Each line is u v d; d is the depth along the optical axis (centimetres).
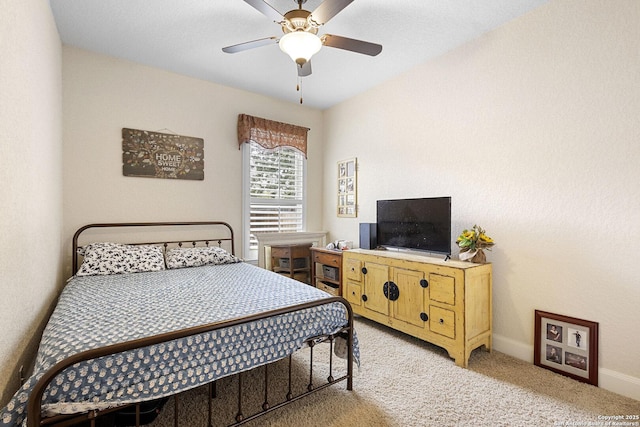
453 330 219
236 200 358
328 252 337
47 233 194
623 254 181
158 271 263
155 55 281
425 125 293
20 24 137
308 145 417
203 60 290
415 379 196
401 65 298
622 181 181
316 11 161
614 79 183
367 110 358
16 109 131
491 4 209
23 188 140
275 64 297
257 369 207
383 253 291
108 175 283
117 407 112
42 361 110
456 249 269
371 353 234
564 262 204
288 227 400
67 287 207
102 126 279
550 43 209
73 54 266
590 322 192
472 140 255
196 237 332
